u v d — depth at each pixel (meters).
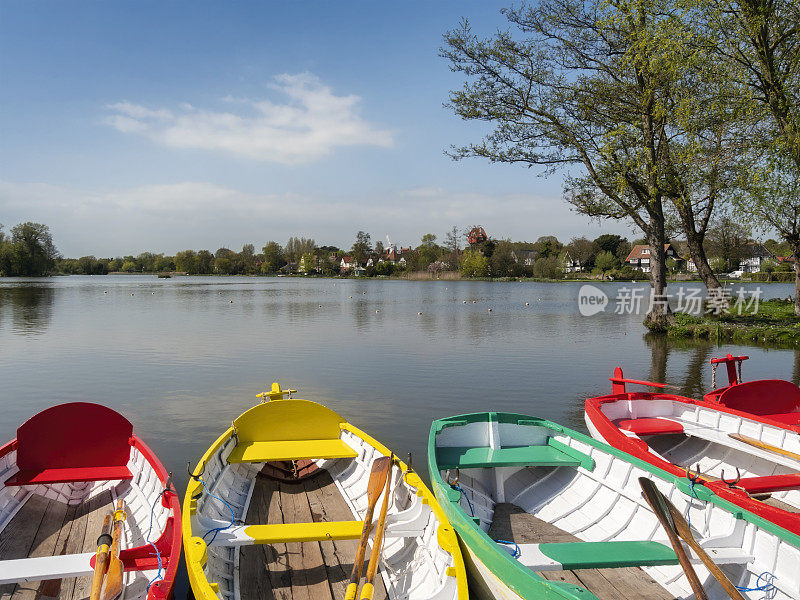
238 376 16.09
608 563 4.78
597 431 8.66
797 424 8.79
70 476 6.67
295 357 19.33
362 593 3.88
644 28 21.25
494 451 7.59
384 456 6.63
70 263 164.12
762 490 6.36
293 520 6.48
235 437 7.61
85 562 4.60
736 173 21.70
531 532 6.49
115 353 20.02
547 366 17.92
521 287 78.69
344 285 89.62
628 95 23.34
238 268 166.75
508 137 25.84
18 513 6.48
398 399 13.55
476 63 25.16
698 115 20.92
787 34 19.77
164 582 4.25
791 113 19.50
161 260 181.62
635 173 24.03
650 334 25.98
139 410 12.47
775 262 76.94
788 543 4.73
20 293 59.34
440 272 111.69
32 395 13.83
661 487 6.12
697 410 9.02
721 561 4.91
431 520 5.43
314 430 7.95
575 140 24.70
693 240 27.84
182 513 5.29
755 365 18.50
